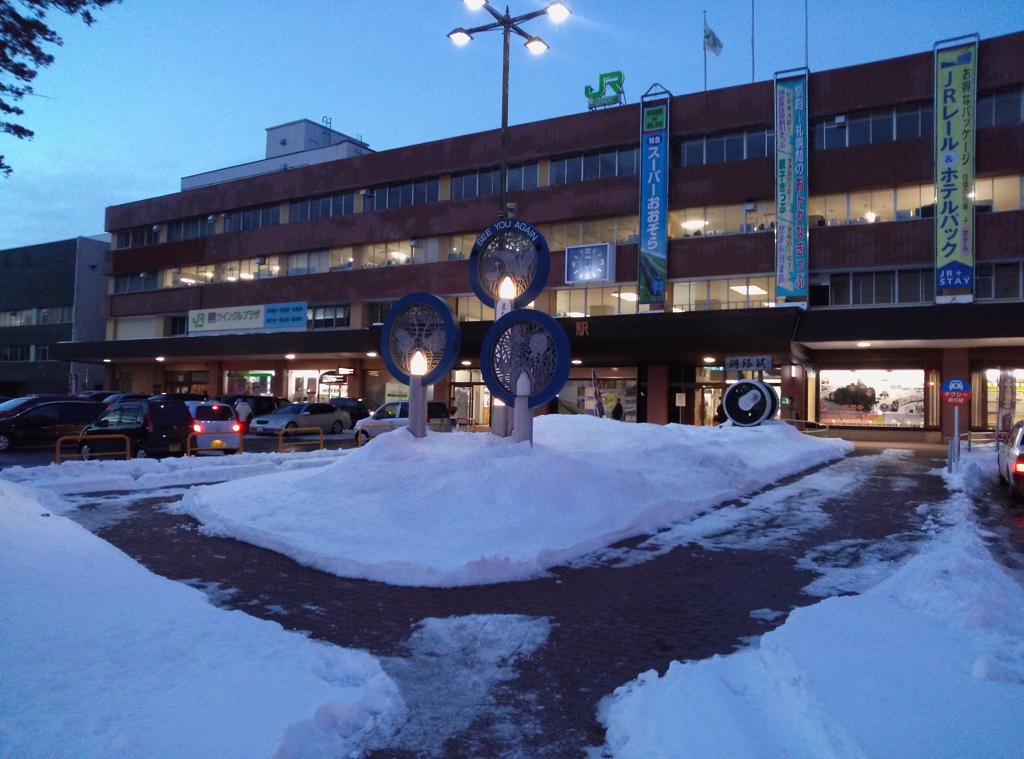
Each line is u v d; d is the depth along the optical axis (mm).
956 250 25578
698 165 30516
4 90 9688
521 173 35094
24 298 54750
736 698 4133
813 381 29656
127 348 45250
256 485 10922
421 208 37562
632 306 31984
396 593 6711
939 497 12555
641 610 6227
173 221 47594
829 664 4340
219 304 44656
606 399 33844
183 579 7109
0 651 4410
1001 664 4293
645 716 3875
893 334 25031
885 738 3355
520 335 11680
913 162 26594
